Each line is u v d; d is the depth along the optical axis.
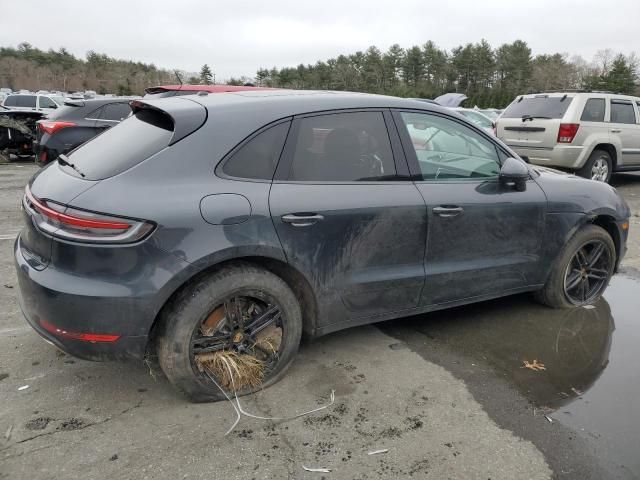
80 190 2.55
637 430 2.74
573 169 9.30
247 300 2.90
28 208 2.76
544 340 3.73
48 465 2.37
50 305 2.51
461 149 3.62
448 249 3.49
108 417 2.72
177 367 2.71
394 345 3.60
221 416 2.76
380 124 3.30
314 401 2.91
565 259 4.10
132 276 2.51
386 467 2.42
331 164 3.09
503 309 4.25
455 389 3.07
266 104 2.99
